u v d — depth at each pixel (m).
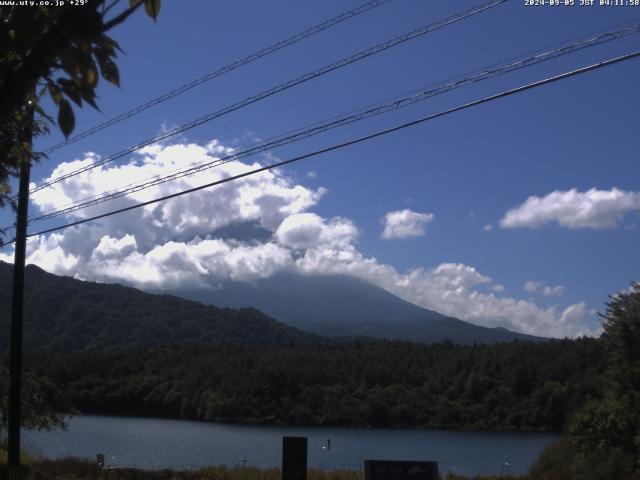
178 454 63.12
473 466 56.75
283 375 112.50
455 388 107.69
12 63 2.82
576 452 30.08
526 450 72.31
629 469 26.20
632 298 32.62
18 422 19.61
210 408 107.25
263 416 106.62
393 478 12.40
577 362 99.50
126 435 81.25
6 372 29.44
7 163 4.50
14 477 19.00
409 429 101.62
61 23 2.67
